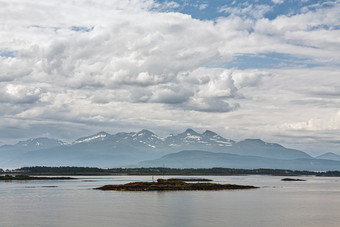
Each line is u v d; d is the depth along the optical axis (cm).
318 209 14050
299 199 17838
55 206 14438
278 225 10588
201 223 10769
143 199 17025
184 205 14775
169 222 10894
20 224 10606
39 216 11944
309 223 10931
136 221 11038
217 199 17175
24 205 14750
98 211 13038
